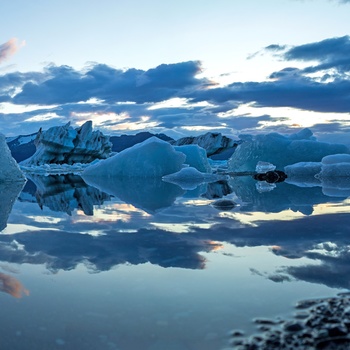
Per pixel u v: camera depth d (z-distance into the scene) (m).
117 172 12.34
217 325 1.12
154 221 3.23
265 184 8.43
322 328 1.07
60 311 1.26
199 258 1.94
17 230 2.91
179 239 2.44
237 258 1.92
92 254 2.07
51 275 1.68
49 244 2.36
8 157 10.24
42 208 4.43
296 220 3.13
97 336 1.08
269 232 2.61
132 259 1.94
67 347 1.02
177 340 1.04
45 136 30.30
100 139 35.88
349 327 1.07
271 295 1.36
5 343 1.04
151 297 1.37
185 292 1.42
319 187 7.19
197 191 6.70
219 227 2.86
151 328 1.12
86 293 1.43
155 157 12.05
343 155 11.43
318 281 1.51
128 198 5.56
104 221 3.31
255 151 14.29
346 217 3.27
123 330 1.11
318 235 2.47
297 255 1.95
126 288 1.48
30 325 1.16
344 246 2.14
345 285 1.46
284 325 1.10
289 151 13.64
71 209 4.29
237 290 1.42
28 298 1.39
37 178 13.20
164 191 6.81
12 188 8.27
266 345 0.99
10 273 1.72
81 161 34.62
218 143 33.62
